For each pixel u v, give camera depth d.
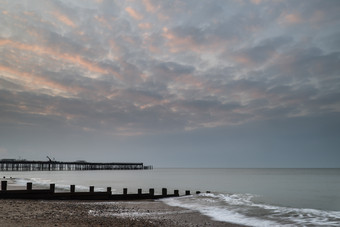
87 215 16.91
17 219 13.95
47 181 57.44
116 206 22.16
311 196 38.78
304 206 27.88
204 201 26.19
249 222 16.94
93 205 22.00
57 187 38.75
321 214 19.69
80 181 61.31
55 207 19.28
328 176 114.88
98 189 39.00
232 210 21.27
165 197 28.23
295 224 16.45
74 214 16.92
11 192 22.92
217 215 19.16
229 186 55.84
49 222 13.64
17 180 55.19
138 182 61.66
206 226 15.67
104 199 26.08
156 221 16.33
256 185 59.91
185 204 24.31
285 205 28.05
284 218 18.23
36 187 37.53
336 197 37.53
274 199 32.66
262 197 34.34
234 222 16.91
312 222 17.02
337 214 19.69
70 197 24.91
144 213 19.22
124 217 17.12
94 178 77.88
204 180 78.25
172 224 15.66
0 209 16.97
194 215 19.00
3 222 12.98
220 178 91.75
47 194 24.16
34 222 13.37
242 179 86.19
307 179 88.62
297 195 39.84
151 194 27.73
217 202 25.61
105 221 15.13
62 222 13.91
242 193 40.22
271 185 60.28
